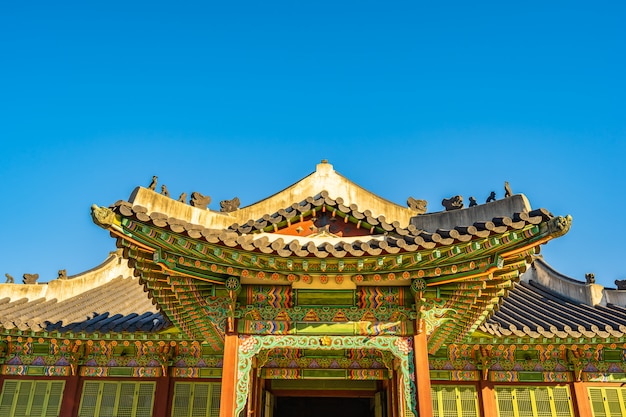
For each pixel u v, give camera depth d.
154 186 14.27
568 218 8.84
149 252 9.77
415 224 13.79
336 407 21.19
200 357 17.44
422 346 11.00
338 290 11.43
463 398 17.08
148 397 17.08
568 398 17.09
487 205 12.88
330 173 17.56
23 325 15.89
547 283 21.72
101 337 16.27
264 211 16.84
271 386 17.12
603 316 17.89
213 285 11.07
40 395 17.17
